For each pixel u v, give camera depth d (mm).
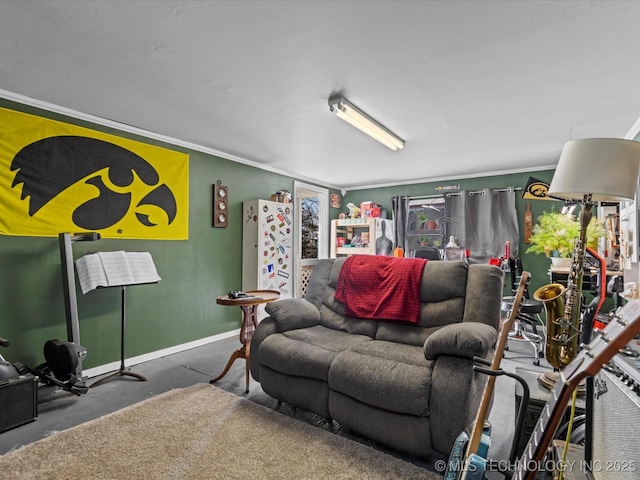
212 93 2393
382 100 2479
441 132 3160
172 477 1521
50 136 2605
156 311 3314
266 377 2248
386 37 1725
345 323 2525
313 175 5215
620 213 3301
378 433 1735
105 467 1589
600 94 2348
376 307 2383
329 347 2096
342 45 1802
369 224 5547
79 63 1997
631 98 2402
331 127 3090
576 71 2037
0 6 1500
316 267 3000
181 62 1987
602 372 1055
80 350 2357
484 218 4875
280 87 2293
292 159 4242
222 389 2512
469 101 2480
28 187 2490
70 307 2420
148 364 3098
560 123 2912
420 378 1645
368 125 2848
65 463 1617
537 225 4352
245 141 3518
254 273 4102
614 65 1964
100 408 2225
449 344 1661
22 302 2467
